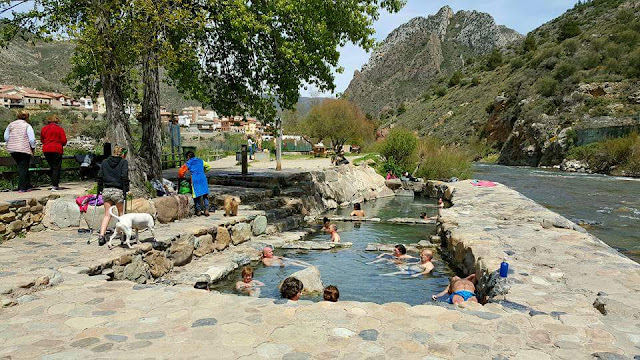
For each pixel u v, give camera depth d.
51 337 3.92
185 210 10.50
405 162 28.77
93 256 6.62
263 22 12.45
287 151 45.81
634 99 44.75
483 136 68.38
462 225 10.56
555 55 63.12
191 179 10.77
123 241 7.48
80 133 66.19
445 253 10.27
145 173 10.54
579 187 24.23
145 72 10.48
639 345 3.89
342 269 9.01
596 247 7.96
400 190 25.61
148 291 5.28
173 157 20.89
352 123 48.72
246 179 17.41
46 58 134.75
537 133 49.06
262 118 15.55
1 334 3.98
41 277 5.31
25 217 8.07
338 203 19.84
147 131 11.38
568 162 39.62
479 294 6.64
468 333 4.11
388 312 4.65
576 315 4.62
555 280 5.95
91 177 13.40
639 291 5.44
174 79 15.57
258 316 4.50
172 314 4.53
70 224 8.58
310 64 13.62
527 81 61.50
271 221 13.29
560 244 8.23
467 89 92.75
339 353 3.66
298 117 54.22
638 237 11.68
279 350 3.71
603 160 35.75
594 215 15.20
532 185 25.52
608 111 44.78
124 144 10.07
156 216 9.44
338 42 14.09
